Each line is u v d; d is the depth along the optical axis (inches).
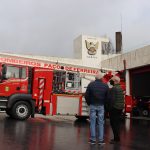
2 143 368.8
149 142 435.8
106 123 745.6
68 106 732.7
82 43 1651.1
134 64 1125.1
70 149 354.9
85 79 768.9
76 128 578.9
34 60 701.9
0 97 666.2
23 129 509.7
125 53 1182.9
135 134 527.8
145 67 1094.4
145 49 1071.6
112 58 1279.5
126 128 637.3
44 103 705.0
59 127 578.6
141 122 835.4
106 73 791.7
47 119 776.9
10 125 559.2
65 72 745.6
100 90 398.9
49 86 711.7
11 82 673.6
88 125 653.3
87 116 754.8
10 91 671.8
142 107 1126.4
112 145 394.9
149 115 1107.3
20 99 674.2
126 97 830.5
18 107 672.4
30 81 695.1
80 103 743.7
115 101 410.0
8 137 415.5
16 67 681.0
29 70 694.5
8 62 675.4
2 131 471.8
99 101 398.6
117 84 417.1
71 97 737.6
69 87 746.2
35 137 429.1
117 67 1225.4
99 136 397.7
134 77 1161.4
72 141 412.2
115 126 420.8
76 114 738.2
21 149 338.0
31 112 684.7
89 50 1654.8
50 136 447.2
